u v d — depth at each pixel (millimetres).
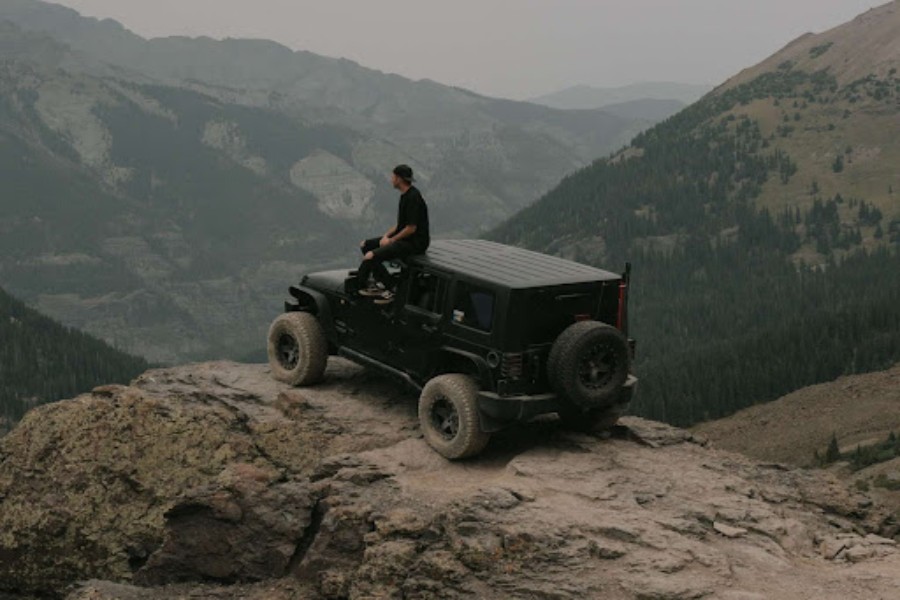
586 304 10055
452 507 8789
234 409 11984
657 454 10578
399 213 10930
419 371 10766
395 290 11109
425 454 10359
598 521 8500
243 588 9352
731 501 9266
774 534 8602
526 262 10734
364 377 12891
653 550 8070
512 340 9617
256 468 10602
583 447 10555
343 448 10961
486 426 9844
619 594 7480
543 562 7988
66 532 11406
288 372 12531
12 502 11742
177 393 12531
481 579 8008
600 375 9898
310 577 9055
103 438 11906
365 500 9305
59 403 12531
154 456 11625
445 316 10289
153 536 11172
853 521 9406
